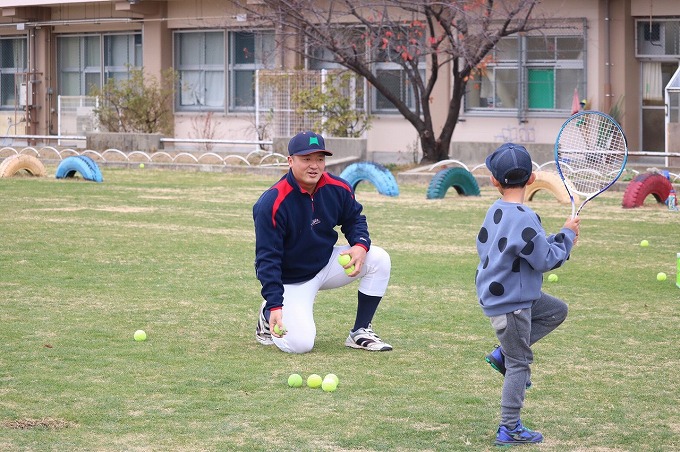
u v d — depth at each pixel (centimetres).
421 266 1243
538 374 747
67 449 572
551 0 2864
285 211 770
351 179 2175
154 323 914
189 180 2462
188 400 672
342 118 3030
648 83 2862
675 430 616
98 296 1037
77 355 791
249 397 681
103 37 3772
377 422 627
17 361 769
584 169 1161
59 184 2289
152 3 3531
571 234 584
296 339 802
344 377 734
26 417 631
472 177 2103
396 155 3198
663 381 729
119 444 582
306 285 815
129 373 739
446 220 1709
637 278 1166
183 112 3600
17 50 3994
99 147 3294
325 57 3328
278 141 3002
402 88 3170
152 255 1308
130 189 2208
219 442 586
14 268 1196
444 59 3052
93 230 1541
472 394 692
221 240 1452
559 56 2891
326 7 3139
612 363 780
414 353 811
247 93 3503
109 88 3431
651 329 898
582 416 644
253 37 3462
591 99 2858
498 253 572
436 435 602
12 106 4012
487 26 2573
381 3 2772
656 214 1806
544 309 603
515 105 2989
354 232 813
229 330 892
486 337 869
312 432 606
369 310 831
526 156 580
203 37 3553
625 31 2808
